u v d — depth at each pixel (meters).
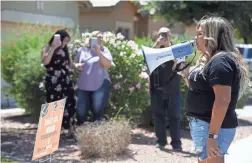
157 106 6.71
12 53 9.78
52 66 7.21
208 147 3.52
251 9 13.82
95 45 7.07
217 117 3.43
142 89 8.19
